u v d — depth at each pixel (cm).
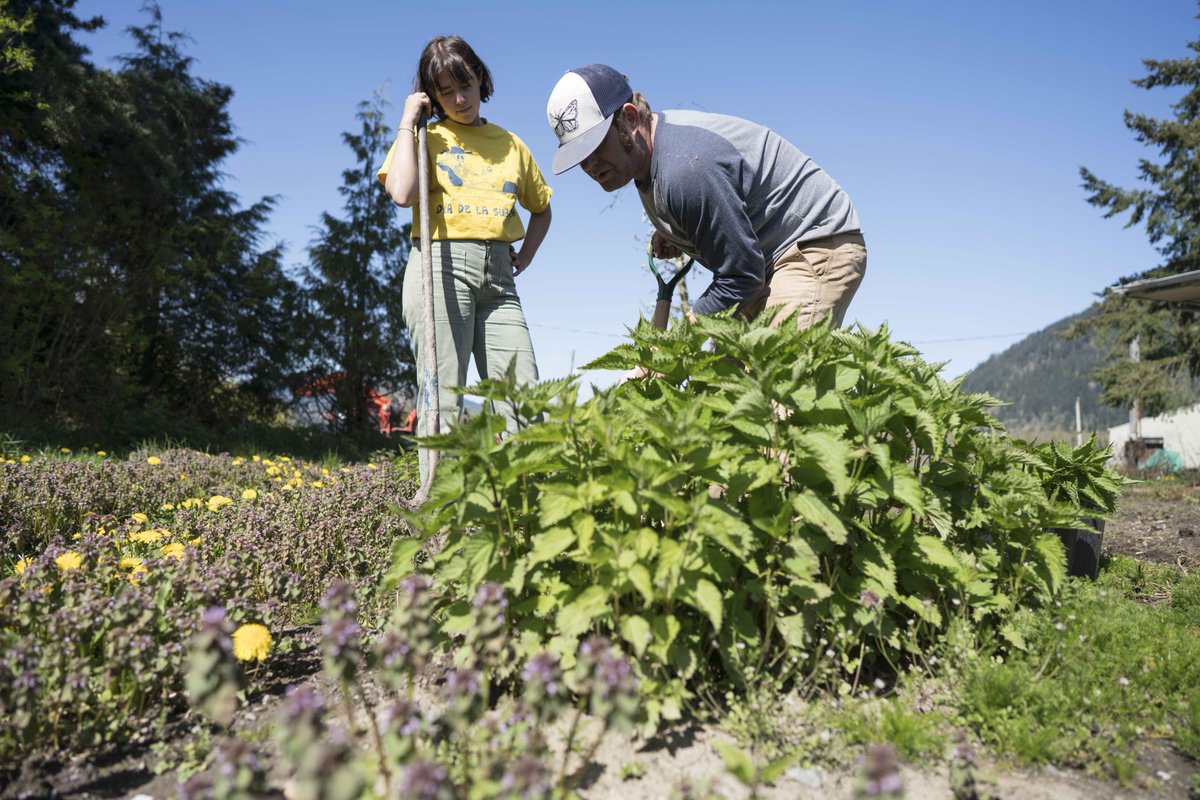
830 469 191
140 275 1750
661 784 165
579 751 175
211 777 171
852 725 186
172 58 2211
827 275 309
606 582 183
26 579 230
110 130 1605
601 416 194
